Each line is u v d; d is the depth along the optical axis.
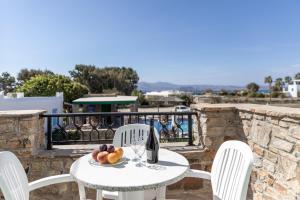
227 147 1.88
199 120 3.46
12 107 11.74
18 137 2.96
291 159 2.24
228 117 3.31
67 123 4.48
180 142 3.64
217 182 1.89
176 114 3.49
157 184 1.47
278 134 2.43
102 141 3.62
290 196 2.25
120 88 37.62
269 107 2.88
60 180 1.97
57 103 14.64
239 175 1.65
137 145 2.06
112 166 1.76
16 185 1.57
